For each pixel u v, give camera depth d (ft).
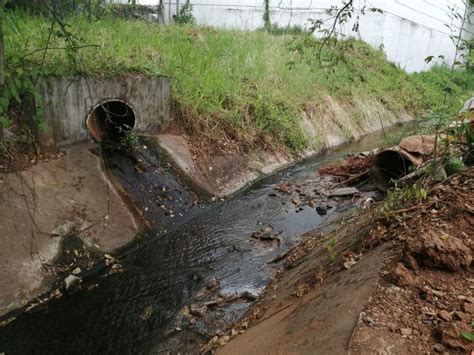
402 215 13.05
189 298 15.37
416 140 23.75
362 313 9.00
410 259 10.21
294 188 26.61
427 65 69.87
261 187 26.76
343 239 15.16
